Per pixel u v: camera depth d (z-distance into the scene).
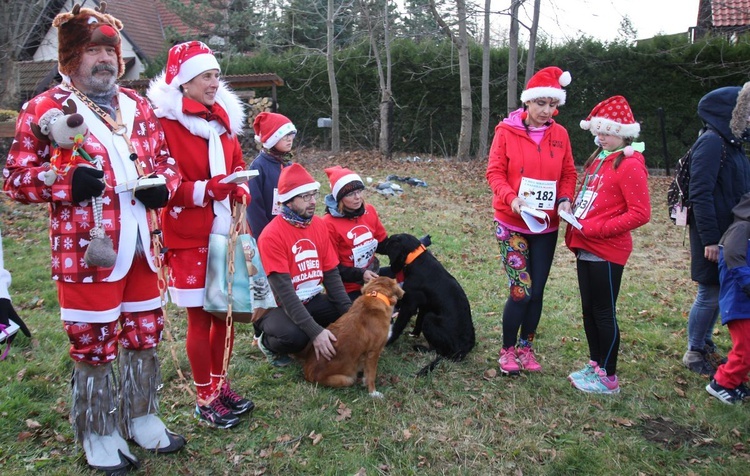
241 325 4.79
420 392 3.83
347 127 19.09
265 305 3.27
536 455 3.20
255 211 4.26
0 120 11.22
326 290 4.14
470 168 14.68
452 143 18.52
